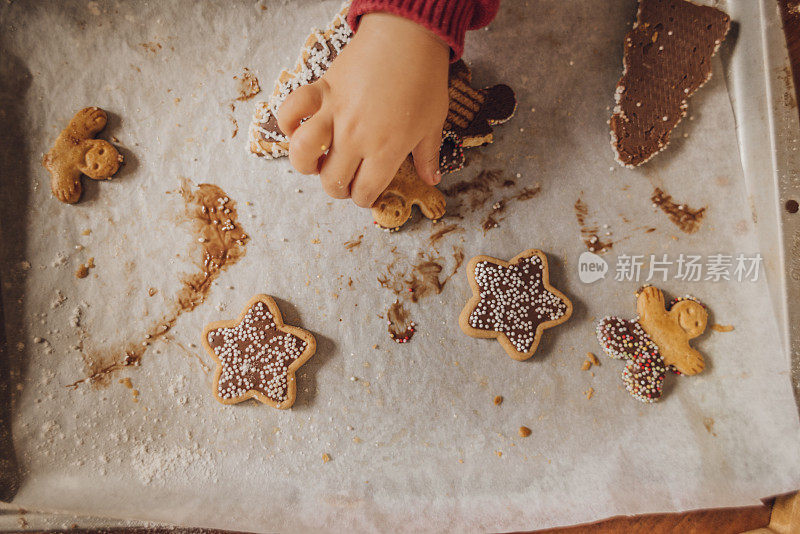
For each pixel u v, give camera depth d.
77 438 0.35
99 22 0.35
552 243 0.35
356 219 0.35
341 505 0.34
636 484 0.34
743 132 0.35
